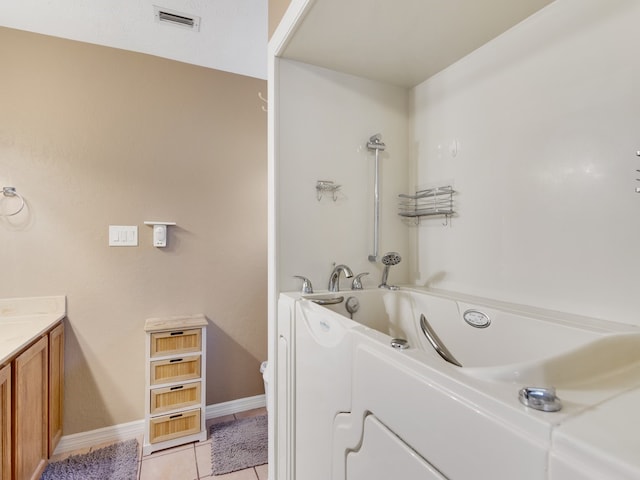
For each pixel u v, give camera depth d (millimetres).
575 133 1074
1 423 1222
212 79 2240
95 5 1642
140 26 1807
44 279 1829
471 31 1323
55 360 1747
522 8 1184
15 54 1796
